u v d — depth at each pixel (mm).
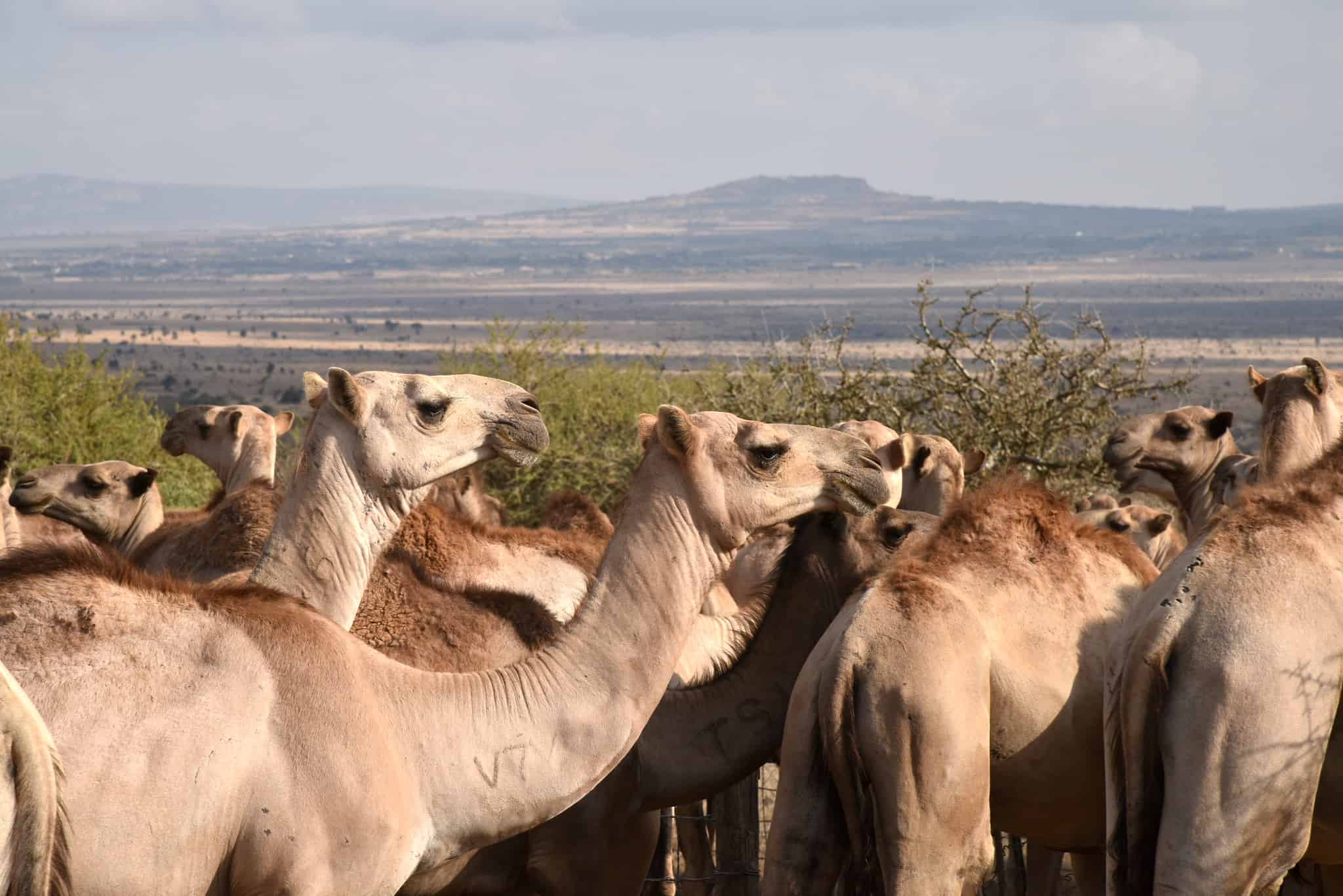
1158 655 21344
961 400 65500
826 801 23203
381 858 18578
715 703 25906
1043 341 65125
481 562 27422
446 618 25281
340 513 21641
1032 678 23984
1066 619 24859
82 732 17406
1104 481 62375
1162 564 39656
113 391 88562
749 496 21000
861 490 21719
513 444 22625
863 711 22766
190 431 41250
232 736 18016
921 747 22500
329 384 21422
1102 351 64812
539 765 19750
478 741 19547
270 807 18047
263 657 18656
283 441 77000
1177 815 20938
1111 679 22750
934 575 24609
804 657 26594
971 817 22781
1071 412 63500
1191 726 20953
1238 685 20703
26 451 81812
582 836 24438
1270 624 20891
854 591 26328
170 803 17531
